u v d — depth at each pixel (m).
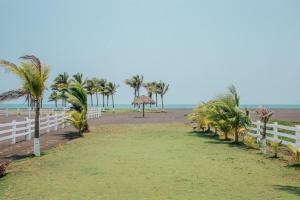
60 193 10.57
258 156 17.64
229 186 11.36
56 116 33.22
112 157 17.30
